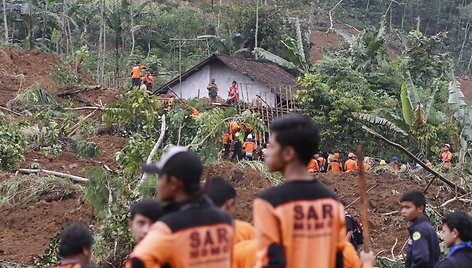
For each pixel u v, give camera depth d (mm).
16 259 11227
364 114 24656
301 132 4395
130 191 10859
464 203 14859
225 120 14570
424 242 6727
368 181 16750
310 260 4262
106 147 19906
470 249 6219
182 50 47250
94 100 26766
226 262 4207
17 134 16359
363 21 66625
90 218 12844
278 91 30000
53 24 40219
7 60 28438
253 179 14844
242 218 13008
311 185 4395
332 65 29375
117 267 10234
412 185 16453
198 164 4266
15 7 36625
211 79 32562
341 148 25734
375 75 33781
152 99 14727
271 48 41094
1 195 14266
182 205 4215
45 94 24078
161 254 4047
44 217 13133
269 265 4168
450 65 37188
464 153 19109
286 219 4250
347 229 8031
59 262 10094
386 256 12453
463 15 65438
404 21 67062
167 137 16219
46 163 17234
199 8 55875
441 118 25625
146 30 47438
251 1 54875
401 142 25141
